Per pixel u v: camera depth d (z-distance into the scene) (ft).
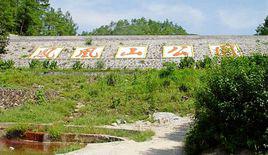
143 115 85.87
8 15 198.59
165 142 57.41
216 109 42.86
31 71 127.24
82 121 75.46
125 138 61.93
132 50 143.64
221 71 43.93
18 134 66.03
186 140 49.19
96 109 90.89
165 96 97.50
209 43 144.56
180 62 128.98
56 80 117.70
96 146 54.24
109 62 136.67
